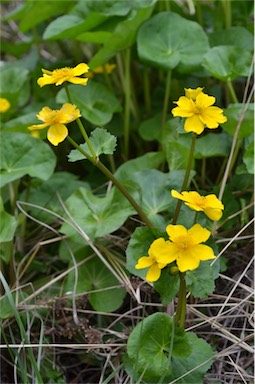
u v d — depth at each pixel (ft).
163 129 2.80
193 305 2.30
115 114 3.06
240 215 2.57
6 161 2.59
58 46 3.72
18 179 2.69
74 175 2.89
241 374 2.22
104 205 2.50
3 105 2.84
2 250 2.42
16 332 2.46
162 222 2.40
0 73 3.08
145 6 2.65
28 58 3.50
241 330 2.37
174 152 2.57
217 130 2.92
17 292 2.43
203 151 2.64
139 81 3.26
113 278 2.50
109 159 2.94
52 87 3.23
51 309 2.45
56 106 3.05
